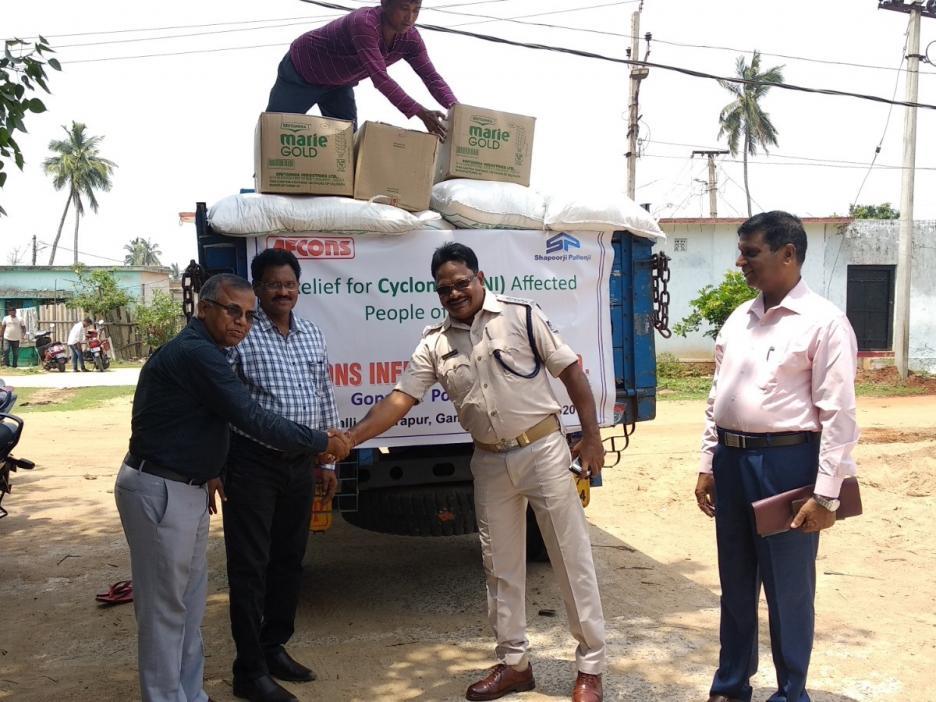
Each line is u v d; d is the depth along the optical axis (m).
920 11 15.77
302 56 5.24
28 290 30.17
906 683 3.63
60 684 3.77
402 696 3.60
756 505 2.95
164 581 3.05
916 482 7.30
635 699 3.52
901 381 17.27
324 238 4.25
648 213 4.80
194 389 3.02
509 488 3.45
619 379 4.76
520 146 4.64
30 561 5.77
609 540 6.10
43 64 4.53
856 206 30.50
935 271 19.78
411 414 4.36
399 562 5.66
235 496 3.44
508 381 3.36
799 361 3.01
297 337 3.70
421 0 4.89
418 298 4.37
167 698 3.10
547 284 4.50
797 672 3.10
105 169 49.00
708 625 4.39
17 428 5.99
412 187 4.32
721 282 19.27
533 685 3.64
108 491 8.03
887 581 5.12
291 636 4.10
